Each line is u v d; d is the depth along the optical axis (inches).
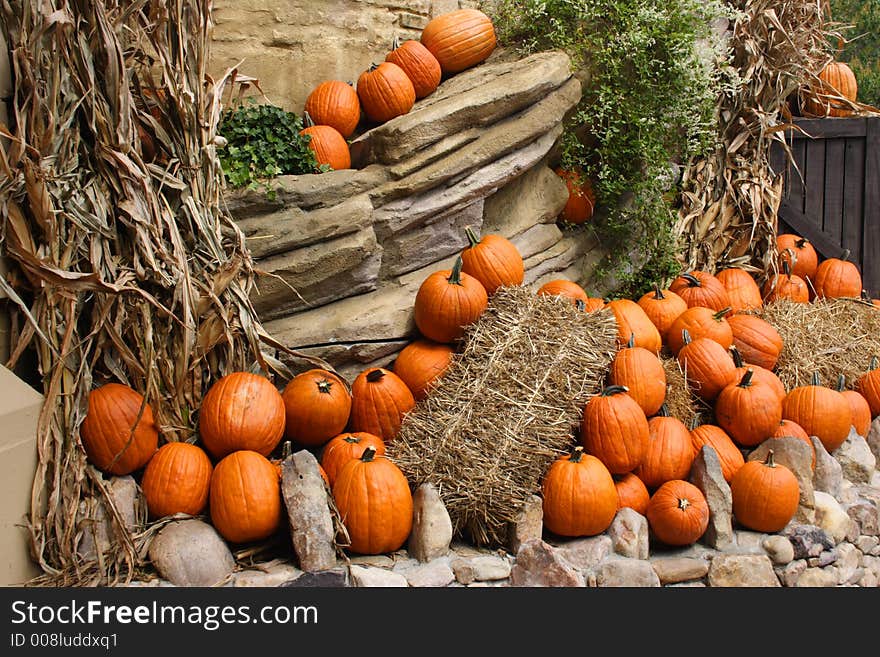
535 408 154.6
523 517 147.1
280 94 210.1
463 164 188.9
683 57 219.1
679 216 248.8
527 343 162.4
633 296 243.8
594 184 231.5
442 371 170.6
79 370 136.3
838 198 267.1
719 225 256.1
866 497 181.2
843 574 164.7
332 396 160.4
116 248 144.1
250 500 136.8
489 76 208.4
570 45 218.1
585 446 161.9
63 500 132.8
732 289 235.3
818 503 168.2
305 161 184.4
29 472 129.9
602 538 151.9
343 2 217.6
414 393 171.2
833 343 215.8
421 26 235.5
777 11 257.8
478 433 150.5
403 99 209.0
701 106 232.5
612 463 159.8
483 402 154.2
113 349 145.2
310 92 214.2
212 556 132.6
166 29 151.6
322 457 163.8
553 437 153.9
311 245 173.3
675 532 154.2
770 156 263.7
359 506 140.2
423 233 188.5
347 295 180.1
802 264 257.9
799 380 203.8
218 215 157.9
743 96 255.9
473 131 192.7
